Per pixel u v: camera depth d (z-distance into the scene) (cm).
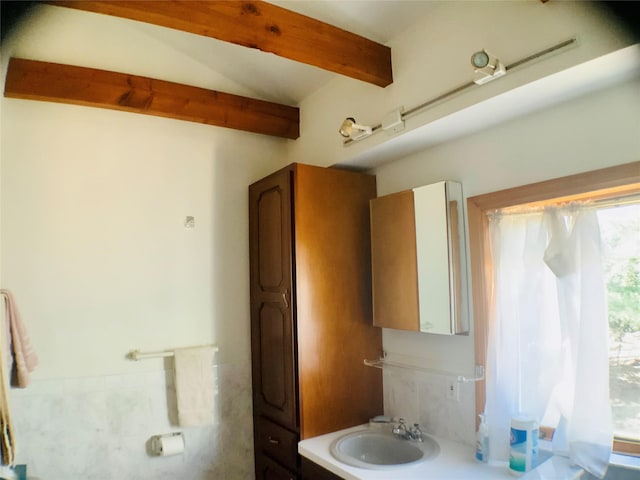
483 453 177
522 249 182
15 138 214
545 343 174
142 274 238
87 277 225
